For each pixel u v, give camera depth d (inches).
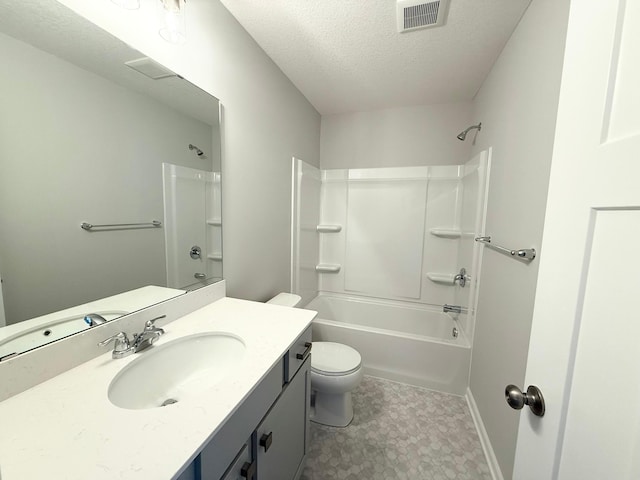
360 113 107.3
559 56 37.9
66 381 28.4
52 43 29.5
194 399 26.4
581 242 18.0
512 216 51.9
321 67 73.5
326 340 89.0
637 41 14.8
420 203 103.7
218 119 52.3
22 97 27.5
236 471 28.6
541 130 42.0
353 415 68.6
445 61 69.3
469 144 96.1
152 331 36.7
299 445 46.6
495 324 58.1
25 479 18.1
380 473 53.3
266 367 32.1
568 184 19.6
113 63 35.4
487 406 59.9
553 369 20.1
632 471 14.1
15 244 27.5
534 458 21.9
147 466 19.4
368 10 52.4
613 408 15.3
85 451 20.3
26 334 28.2
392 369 83.0
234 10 53.4
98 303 35.2
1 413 23.8
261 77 66.1
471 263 80.0
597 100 17.2
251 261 66.5
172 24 38.1
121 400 30.0
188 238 48.5
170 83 42.9
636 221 14.3
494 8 50.7
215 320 44.9
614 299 15.6
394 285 109.5
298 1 50.7
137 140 39.2
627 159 14.8
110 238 36.6
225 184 56.0
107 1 34.1
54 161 30.3
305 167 93.4
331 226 112.6
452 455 57.6
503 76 61.8
